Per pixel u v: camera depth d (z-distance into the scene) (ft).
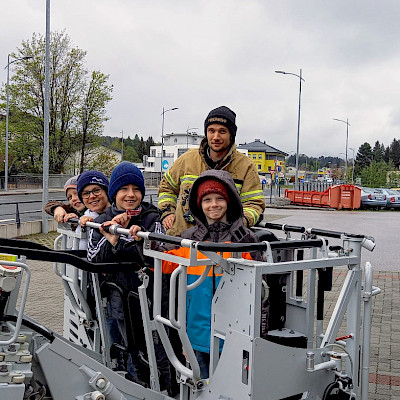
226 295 9.02
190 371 9.34
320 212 95.76
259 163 305.32
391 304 25.73
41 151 137.39
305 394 9.66
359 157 387.96
